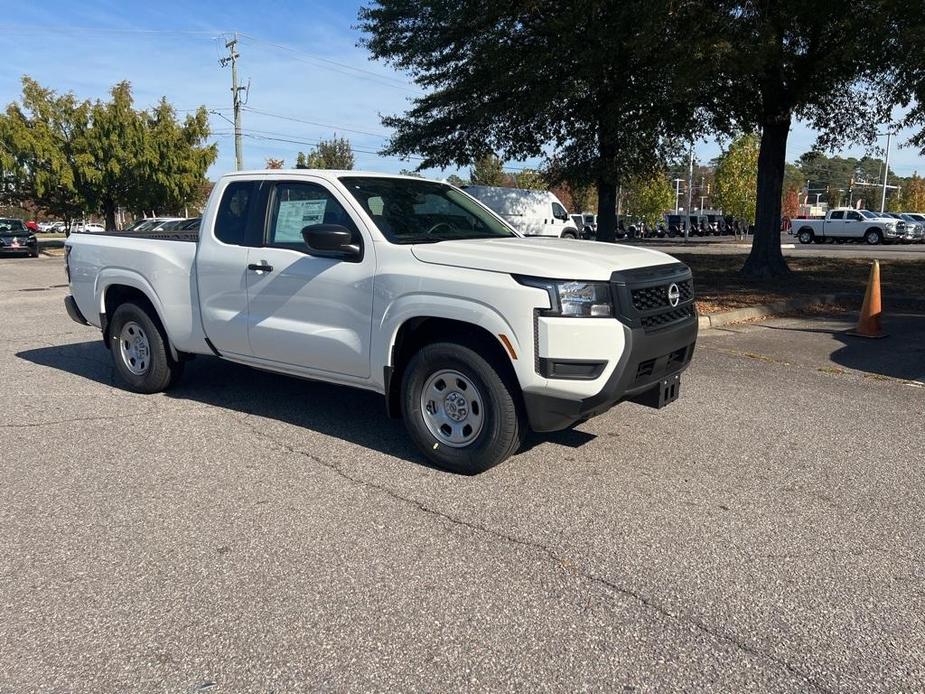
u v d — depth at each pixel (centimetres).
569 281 416
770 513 406
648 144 1773
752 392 668
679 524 392
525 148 1902
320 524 391
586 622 301
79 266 688
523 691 259
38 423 570
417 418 471
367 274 479
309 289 510
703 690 260
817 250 3216
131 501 421
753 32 1186
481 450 448
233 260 555
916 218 4434
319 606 312
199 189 4375
